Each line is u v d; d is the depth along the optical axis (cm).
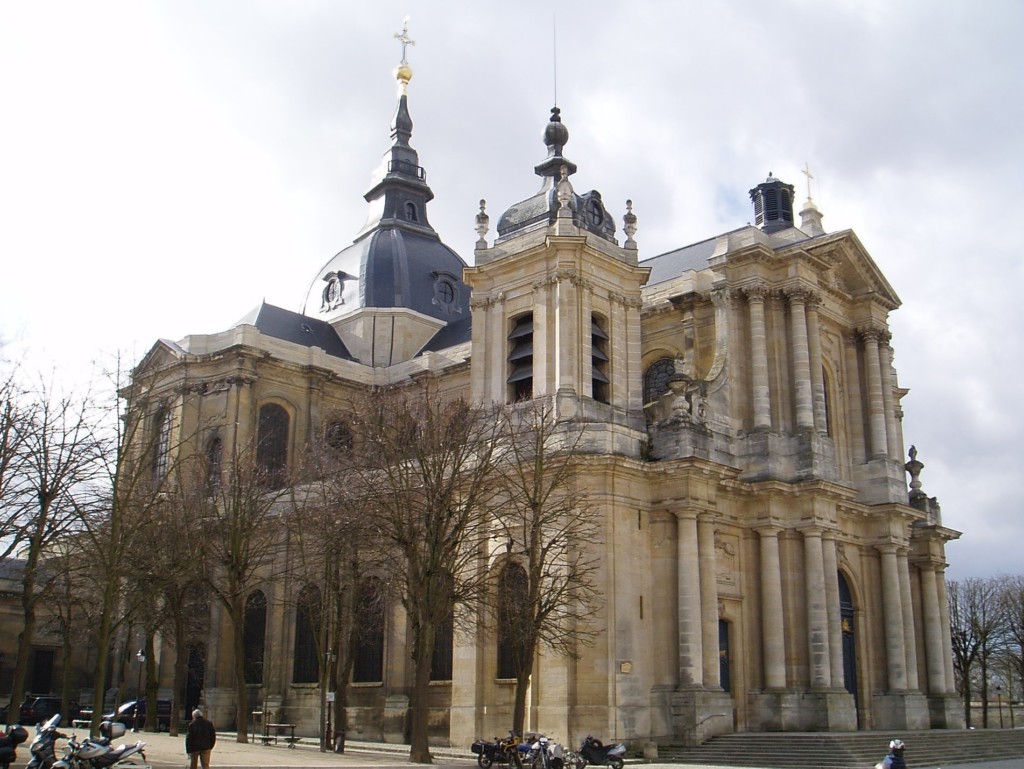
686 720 4097
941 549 5641
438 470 3881
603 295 4769
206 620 5503
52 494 3522
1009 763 4181
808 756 3816
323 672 4297
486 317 4872
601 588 4138
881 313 5550
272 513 5678
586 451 4219
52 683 6994
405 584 3978
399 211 7688
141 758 3167
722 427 4762
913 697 4950
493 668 4359
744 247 4966
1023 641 8556
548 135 5144
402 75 8150
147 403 4072
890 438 5400
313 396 6366
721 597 4500
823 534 4728
